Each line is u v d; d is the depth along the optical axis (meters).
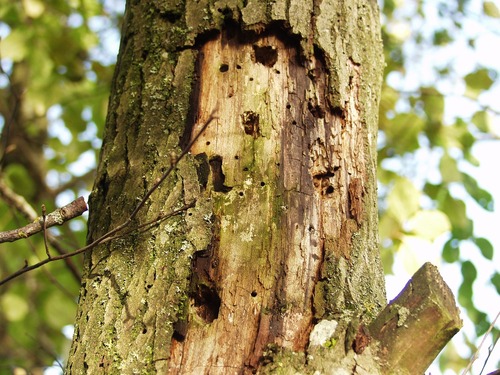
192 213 1.24
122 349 1.18
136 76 1.35
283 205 1.24
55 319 2.29
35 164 2.55
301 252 1.23
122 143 1.31
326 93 1.32
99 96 2.34
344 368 1.16
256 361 1.18
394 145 2.14
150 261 1.22
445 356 1.93
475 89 2.17
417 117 2.14
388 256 1.81
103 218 1.28
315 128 1.30
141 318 1.20
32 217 1.85
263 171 1.26
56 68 2.34
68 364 1.20
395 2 2.44
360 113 1.33
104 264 1.24
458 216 1.92
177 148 1.28
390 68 2.35
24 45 2.16
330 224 1.26
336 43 1.35
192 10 1.35
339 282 1.22
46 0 2.35
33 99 2.25
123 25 1.44
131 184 1.28
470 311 1.91
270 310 1.20
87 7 2.36
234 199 1.24
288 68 1.32
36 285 2.45
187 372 1.17
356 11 1.40
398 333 1.18
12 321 2.39
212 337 1.19
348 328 1.18
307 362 1.17
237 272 1.21
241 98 1.30
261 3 1.33
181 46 1.34
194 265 1.22
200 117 1.29
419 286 1.19
